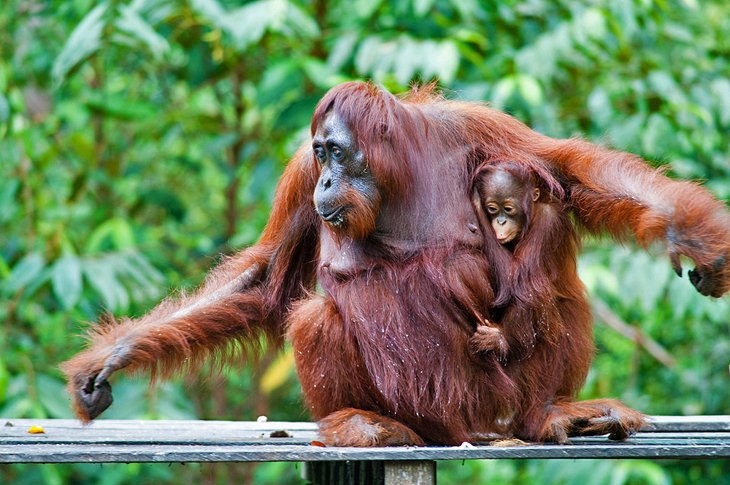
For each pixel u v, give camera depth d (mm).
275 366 13453
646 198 6574
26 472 14297
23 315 13742
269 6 11711
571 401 7008
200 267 14492
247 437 7188
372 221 6699
